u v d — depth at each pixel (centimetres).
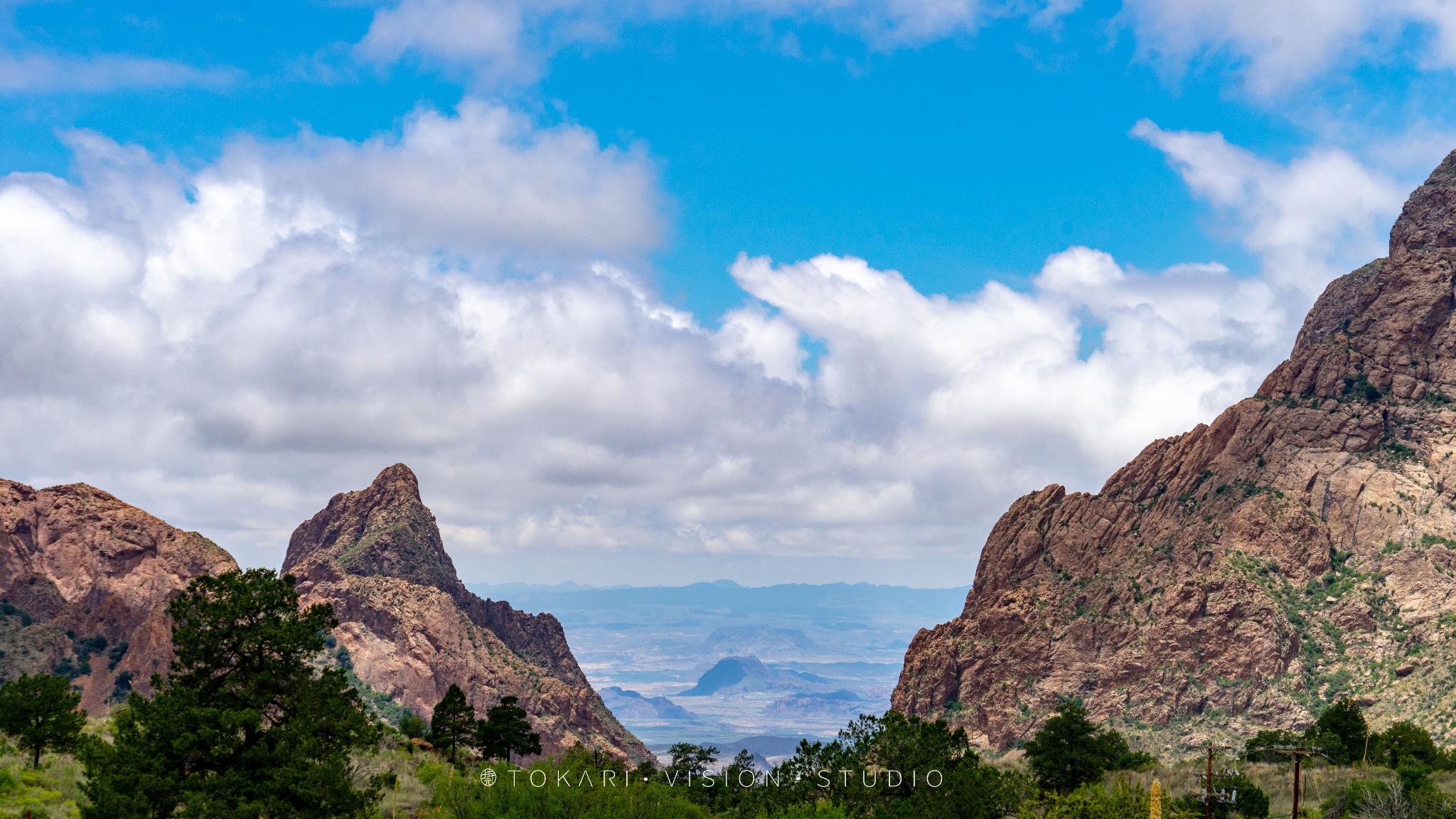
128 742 5062
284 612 5453
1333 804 9031
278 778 4953
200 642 5231
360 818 5384
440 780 6394
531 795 5831
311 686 5338
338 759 5219
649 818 5897
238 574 5453
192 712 4981
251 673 5325
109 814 4784
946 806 7844
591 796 5891
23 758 6569
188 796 4781
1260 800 9062
